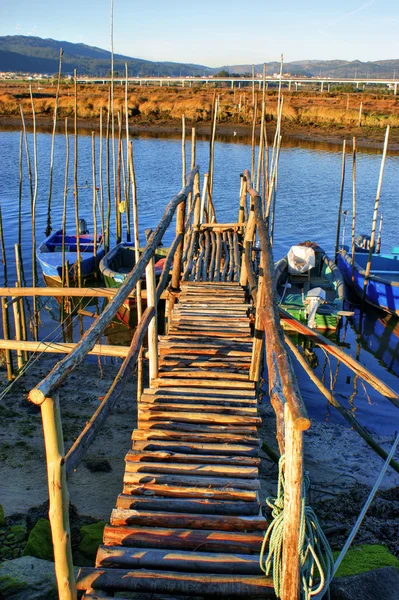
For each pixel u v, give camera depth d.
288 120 61.44
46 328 14.59
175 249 8.48
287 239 23.31
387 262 19.05
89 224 25.09
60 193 30.66
